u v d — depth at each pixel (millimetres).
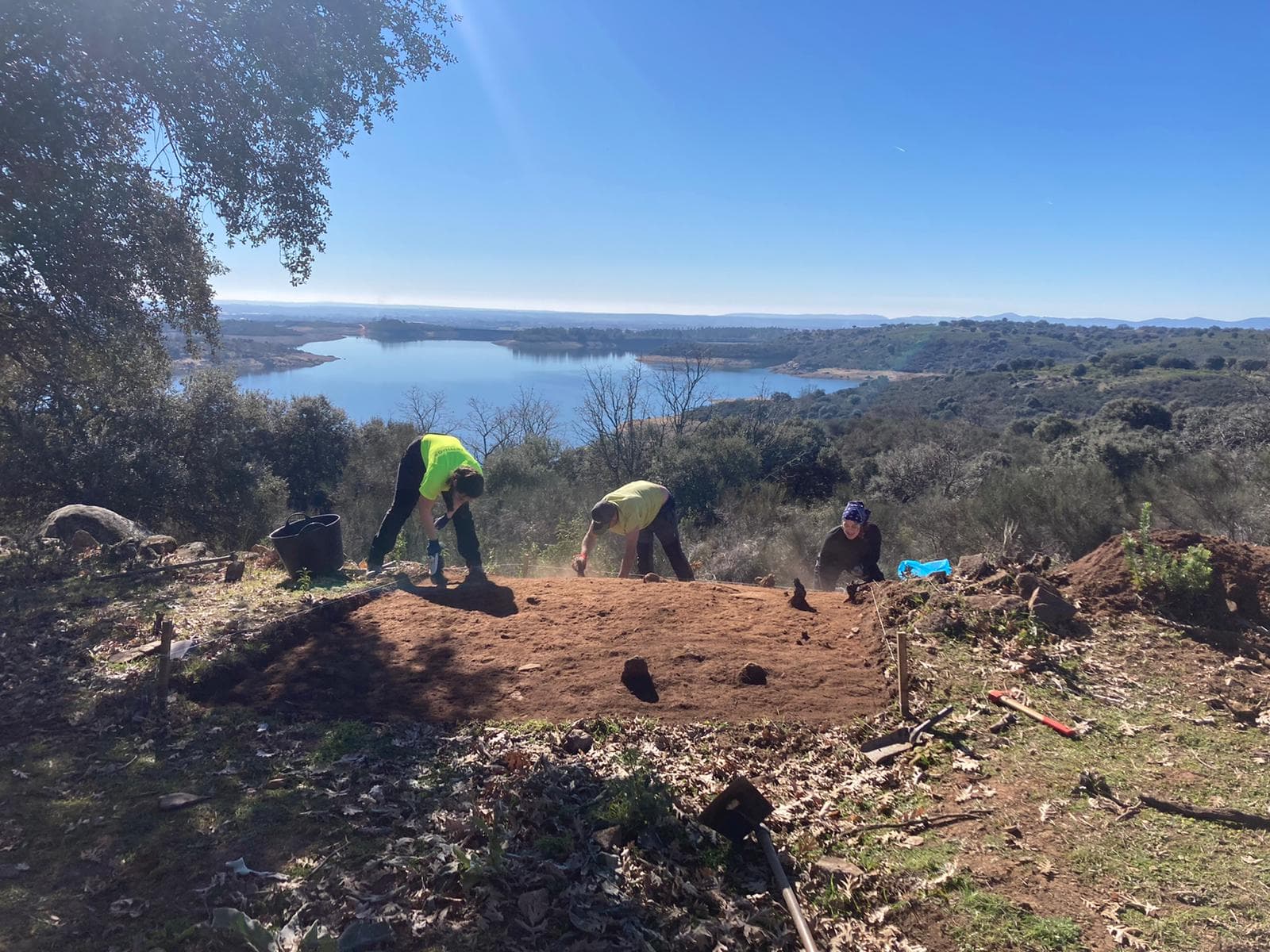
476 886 2574
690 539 15531
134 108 8336
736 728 3801
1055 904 2529
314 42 8562
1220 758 3406
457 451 5867
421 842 2814
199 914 2436
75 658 4625
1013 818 3014
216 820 2965
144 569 6785
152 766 3408
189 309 10469
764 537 14945
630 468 24250
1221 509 11594
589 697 4055
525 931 2410
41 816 2984
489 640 4742
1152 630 4691
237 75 8336
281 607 5312
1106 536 11898
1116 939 2355
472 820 2920
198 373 20234
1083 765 3377
